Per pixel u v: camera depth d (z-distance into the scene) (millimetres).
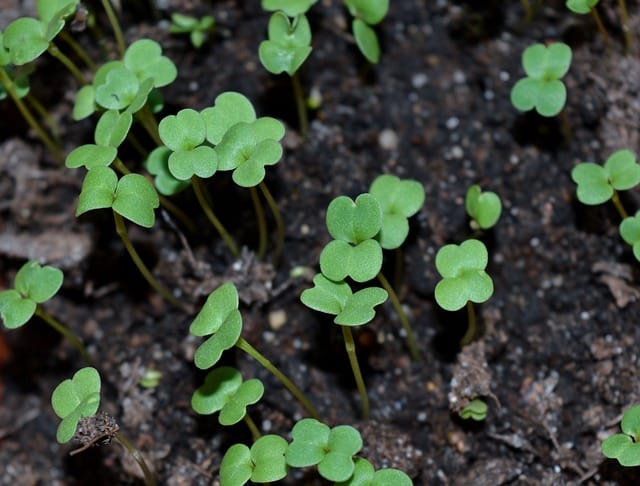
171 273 307
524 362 294
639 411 264
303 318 302
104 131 277
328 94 316
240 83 315
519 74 312
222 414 266
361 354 298
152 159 287
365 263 264
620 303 294
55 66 321
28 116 306
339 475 254
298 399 291
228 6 323
